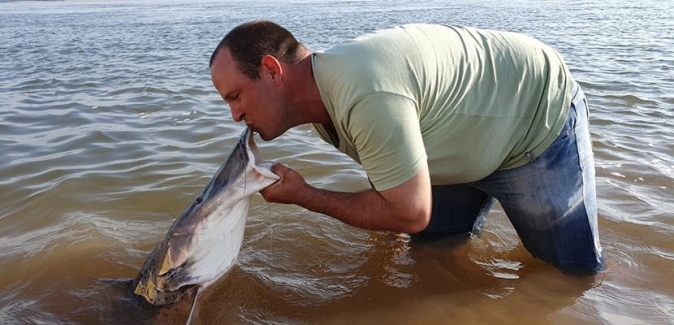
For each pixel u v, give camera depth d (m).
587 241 1.46
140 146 2.52
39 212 1.94
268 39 1.15
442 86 1.20
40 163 2.32
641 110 2.95
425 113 1.20
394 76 1.12
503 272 1.57
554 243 1.48
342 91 1.11
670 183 2.02
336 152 2.41
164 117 2.97
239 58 1.15
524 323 1.36
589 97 3.24
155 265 1.44
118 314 1.44
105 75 4.18
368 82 1.09
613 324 1.32
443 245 1.72
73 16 9.70
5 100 3.38
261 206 1.97
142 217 1.92
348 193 1.25
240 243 1.51
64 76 4.16
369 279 1.57
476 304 1.44
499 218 1.85
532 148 1.34
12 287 1.56
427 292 1.51
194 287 1.46
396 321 1.39
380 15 8.59
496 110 1.26
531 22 7.20
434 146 1.26
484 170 1.32
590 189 1.42
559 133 1.33
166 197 2.03
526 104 1.30
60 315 1.44
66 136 2.66
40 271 1.62
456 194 1.66
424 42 1.18
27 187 2.11
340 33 6.24
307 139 2.58
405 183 1.14
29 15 10.10
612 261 1.56
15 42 6.19
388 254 1.69
